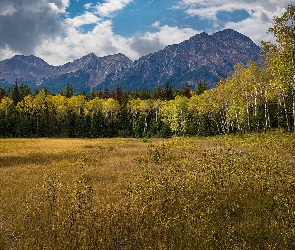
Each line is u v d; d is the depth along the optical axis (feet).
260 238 21.01
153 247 19.65
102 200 31.12
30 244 20.80
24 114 320.29
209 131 219.61
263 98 161.38
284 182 31.12
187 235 21.17
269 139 87.51
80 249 19.92
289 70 108.17
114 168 57.41
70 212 24.71
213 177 33.50
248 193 30.22
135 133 299.58
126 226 23.09
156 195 28.96
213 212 25.67
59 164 67.21
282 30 100.83
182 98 275.59
